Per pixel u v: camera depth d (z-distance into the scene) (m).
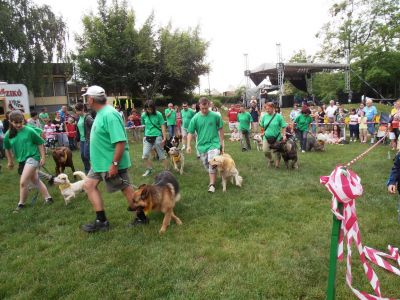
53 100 36.81
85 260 3.86
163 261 3.74
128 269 3.62
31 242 4.48
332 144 13.49
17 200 6.52
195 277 3.44
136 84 32.25
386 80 34.25
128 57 29.66
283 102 28.55
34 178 5.96
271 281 3.29
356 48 32.44
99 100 4.37
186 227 4.71
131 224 4.83
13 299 3.20
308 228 4.51
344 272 3.42
